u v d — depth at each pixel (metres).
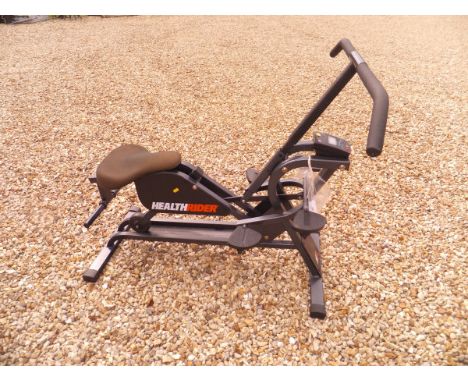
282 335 1.90
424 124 3.78
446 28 7.15
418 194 2.84
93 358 1.81
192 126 3.82
